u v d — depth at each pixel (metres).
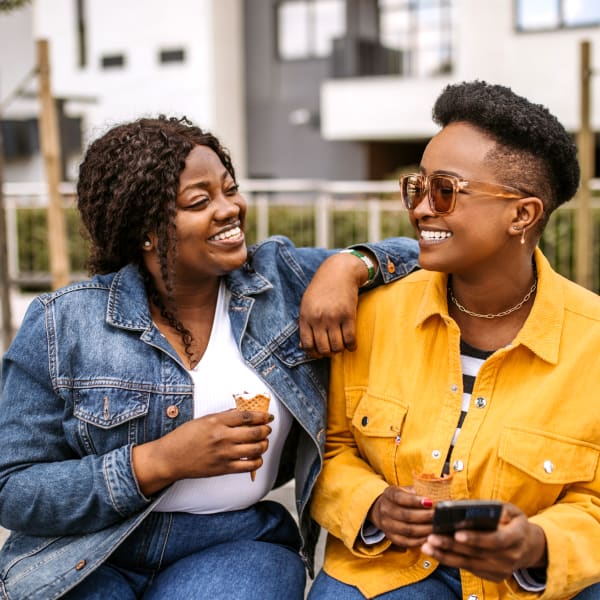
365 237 9.20
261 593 2.08
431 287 2.12
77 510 2.00
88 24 19.41
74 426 2.09
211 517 2.20
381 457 2.14
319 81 18.56
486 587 2.01
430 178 1.96
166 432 2.11
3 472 2.06
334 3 18.20
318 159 18.69
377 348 2.20
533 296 2.07
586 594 2.06
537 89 13.45
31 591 2.01
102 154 2.12
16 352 2.09
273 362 2.21
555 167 1.98
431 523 1.85
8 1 5.14
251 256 2.35
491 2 13.61
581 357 1.97
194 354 2.19
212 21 18.28
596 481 1.96
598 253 8.20
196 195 2.07
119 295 2.16
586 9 12.98
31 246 10.41
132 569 2.21
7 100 5.22
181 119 2.21
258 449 1.95
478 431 1.99
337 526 2.12
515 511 1.76
